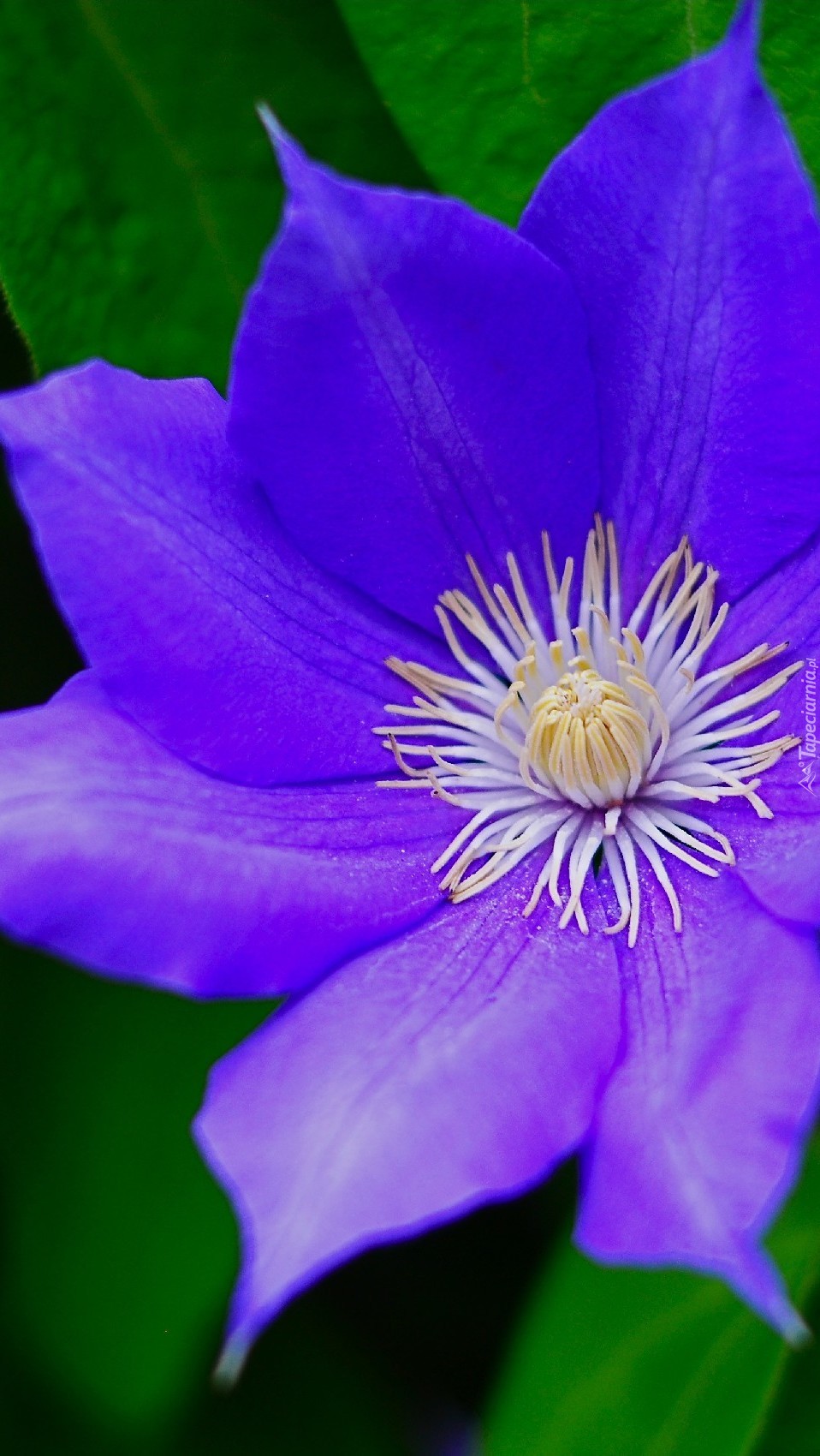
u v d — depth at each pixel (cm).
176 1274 51
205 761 48
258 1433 52
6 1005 51
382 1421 52
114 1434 51
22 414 47
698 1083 45
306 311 47
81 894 46
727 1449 49
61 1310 51
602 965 48
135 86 49
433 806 49
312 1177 45
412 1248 52
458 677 50
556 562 50
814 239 47
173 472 48
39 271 49
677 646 50
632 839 49
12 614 51
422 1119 46
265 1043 46
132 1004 51
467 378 48
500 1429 49
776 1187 44
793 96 49
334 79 49
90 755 47
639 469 49
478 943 48
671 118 47
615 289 48
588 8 49
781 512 48
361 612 49
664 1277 50
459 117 49
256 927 47
